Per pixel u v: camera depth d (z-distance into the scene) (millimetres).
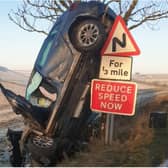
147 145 5902
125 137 6570
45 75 6355
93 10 6199
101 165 4949
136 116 8891
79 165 5094
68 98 6211
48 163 6238
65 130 6297
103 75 5207
